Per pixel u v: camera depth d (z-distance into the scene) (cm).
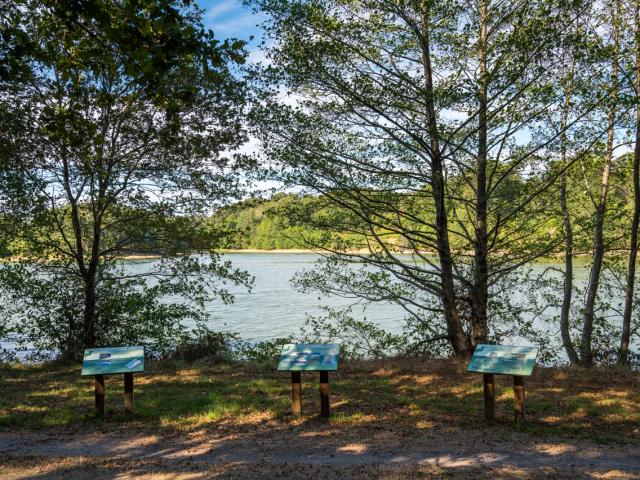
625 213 1471
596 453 630
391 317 2598
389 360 1240
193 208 1356
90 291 1357
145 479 571
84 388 983
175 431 737
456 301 1334
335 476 566
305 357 795
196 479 568
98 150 855
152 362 1264
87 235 1420
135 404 863
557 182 1356
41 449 672
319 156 1189
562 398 862
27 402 884
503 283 1412
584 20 1208
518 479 555
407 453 638
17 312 1354
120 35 614
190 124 1266
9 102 1169
